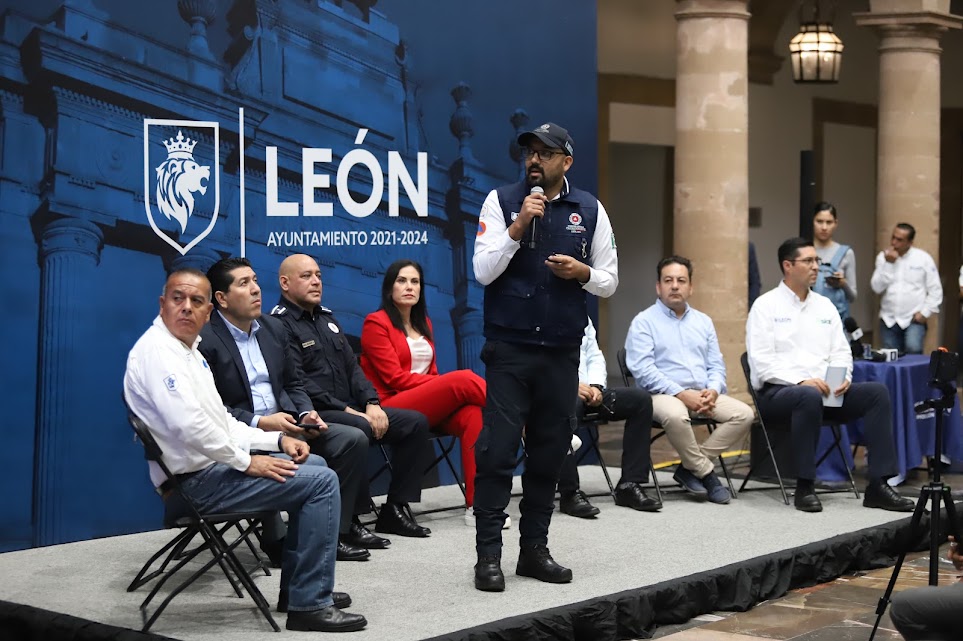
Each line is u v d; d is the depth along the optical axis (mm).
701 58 8586
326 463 4656
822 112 14312
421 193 6641
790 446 6691
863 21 10938
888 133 11070
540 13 7180
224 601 4426
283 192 6031
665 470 7590
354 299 6359
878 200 11219
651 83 12141
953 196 15758
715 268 8633
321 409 5434
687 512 6164
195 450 4055
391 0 6473
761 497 6621
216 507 4090
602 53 11656
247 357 4969
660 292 6629
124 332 5477
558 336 4574
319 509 4047
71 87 5281
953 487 7230
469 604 4359
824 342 6586
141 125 5504
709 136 8617
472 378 5711
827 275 8422
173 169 5609
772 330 6582
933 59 11016
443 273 6770
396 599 4438
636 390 6285
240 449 4086
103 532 5457
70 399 5328
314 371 5469
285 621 4152
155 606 4344
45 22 5191
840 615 4734
